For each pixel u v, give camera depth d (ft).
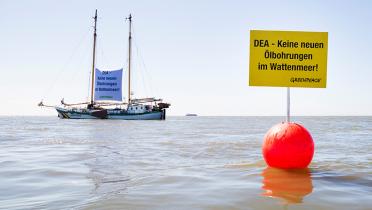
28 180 21.29
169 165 27.81
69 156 34.17
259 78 22.20
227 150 40.73
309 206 14.34
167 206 14.46
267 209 13.89
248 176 21.52
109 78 222.28
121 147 44.52
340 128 126.72
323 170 23.79
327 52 22.20
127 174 23.26
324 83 22.22
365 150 40.91
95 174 23.34
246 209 13.91
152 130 102.58
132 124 163.43
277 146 22.61
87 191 17.84
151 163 29.07
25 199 16.24
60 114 225.35
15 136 69.82
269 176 21.21
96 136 69.97
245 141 55.93
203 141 56.13
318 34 22.24
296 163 22.58
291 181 19.61
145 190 17.76
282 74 22.27
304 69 22.25
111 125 148.77
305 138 22.45
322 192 16.90
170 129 111.65
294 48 22.24
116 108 218.79
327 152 38.45
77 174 23.40
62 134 77.61
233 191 17.25
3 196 16.93
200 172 23.75
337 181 19.69
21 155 35.22
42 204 15.15
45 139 60.34
